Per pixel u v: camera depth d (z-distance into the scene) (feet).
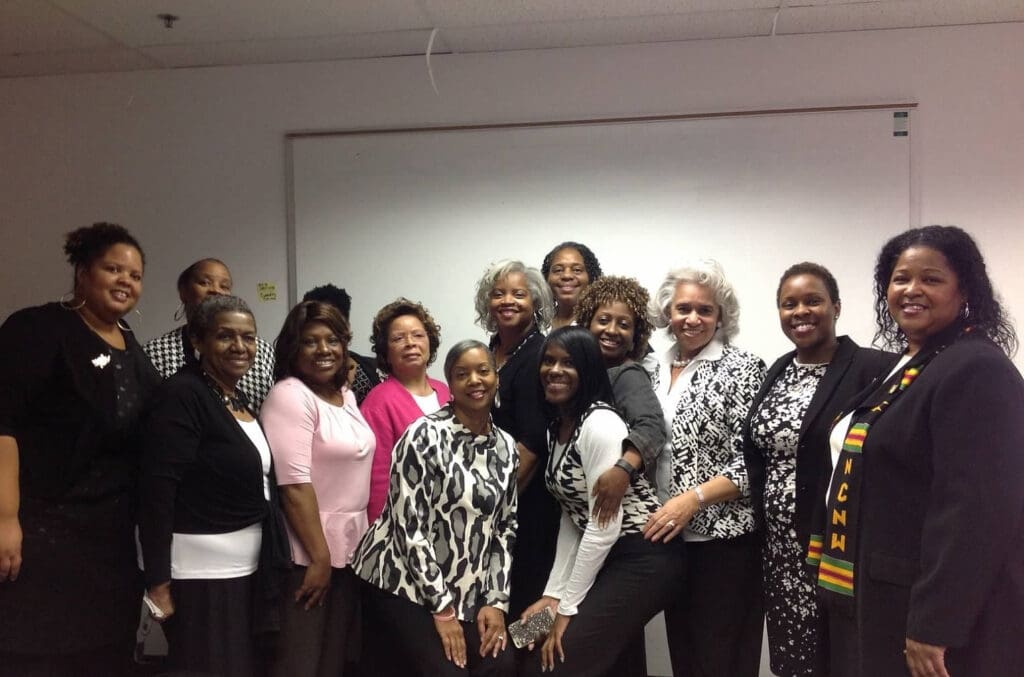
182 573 5.88
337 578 6.57
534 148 9.98
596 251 9.89
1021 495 4.35
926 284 4.90
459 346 6.28
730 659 6.59
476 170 10.09
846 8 8.74
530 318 7.67
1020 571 4.38
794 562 6.19
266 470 6.23
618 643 6.14
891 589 4.74
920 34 9.31
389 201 10.23
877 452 4.90
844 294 9.46
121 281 6.08
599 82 9.86
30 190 10.81
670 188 9.75
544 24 9.17
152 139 10.62
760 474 6.59
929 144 9.32
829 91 9.48
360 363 8.86
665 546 6.26
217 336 6.11
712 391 6.72
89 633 5.82
